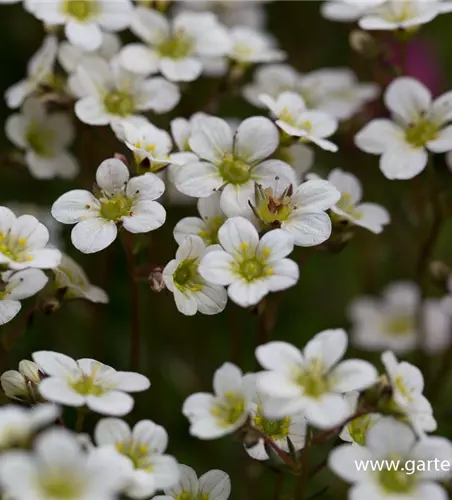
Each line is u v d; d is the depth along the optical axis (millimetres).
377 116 396
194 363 395
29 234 321
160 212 323
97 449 297
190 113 385
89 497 283
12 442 291
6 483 281
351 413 319
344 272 423
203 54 367
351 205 346
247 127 335
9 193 419
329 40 444
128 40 408
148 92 358
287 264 315
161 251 373
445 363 375
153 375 381
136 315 344
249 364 399
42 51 366
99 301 340
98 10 359
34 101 373
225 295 323
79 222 324
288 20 443
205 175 332
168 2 376
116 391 309
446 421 375
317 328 412
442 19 451
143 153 330
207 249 323
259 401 318
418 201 385
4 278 321
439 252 420
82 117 350
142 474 300
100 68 358
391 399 310
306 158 354
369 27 355
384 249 418
